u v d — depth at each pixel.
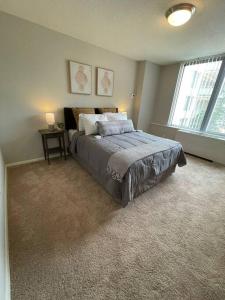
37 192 1.81
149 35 2.19
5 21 1.85
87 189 1.91
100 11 1.69
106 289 0.91
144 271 1.02
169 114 3.90
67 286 0.92
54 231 1.29
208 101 3.13
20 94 2.21
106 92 3.25
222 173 2.57
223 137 3.00
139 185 1.73
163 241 1.26
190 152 3.43
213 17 1.64
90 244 1.19
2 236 1.07
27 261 1.04
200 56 2.97
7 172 2.23
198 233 1.36
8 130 2.25
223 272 1.04
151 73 3.72
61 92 2.62
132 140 2.21
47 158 2.64
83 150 2.23
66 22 1.98
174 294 0.91
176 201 1.79
